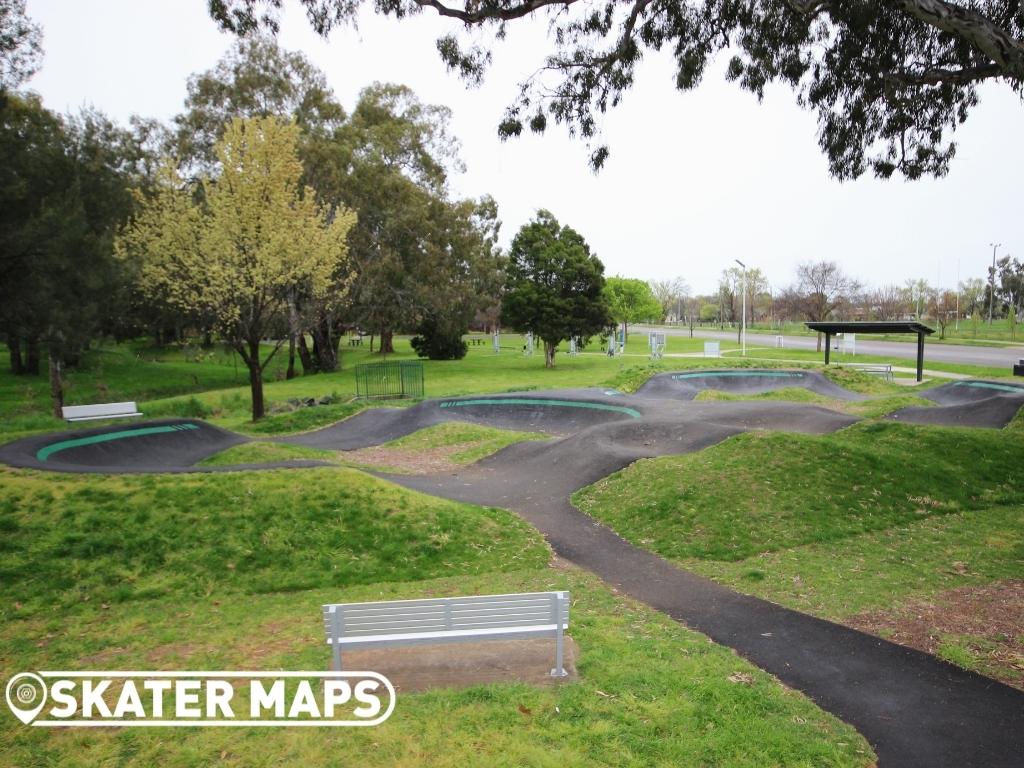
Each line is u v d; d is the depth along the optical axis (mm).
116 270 21297
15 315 18016
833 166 13133
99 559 8172
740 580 7805
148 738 4453
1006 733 4434
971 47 10336
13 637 6512
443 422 20453
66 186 21328
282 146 20906
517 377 36156
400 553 8867
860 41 10828
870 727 4512
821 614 6648
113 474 10203
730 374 29422
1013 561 8203
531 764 3930
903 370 34500
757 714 4574
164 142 35531
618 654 5547
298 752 4160
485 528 9789
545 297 40281
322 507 9672
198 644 6211
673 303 125125
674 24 11758
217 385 36969
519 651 5656
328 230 24078
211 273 20625
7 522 8547
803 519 9695
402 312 40219
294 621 6754
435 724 4395
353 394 28672
